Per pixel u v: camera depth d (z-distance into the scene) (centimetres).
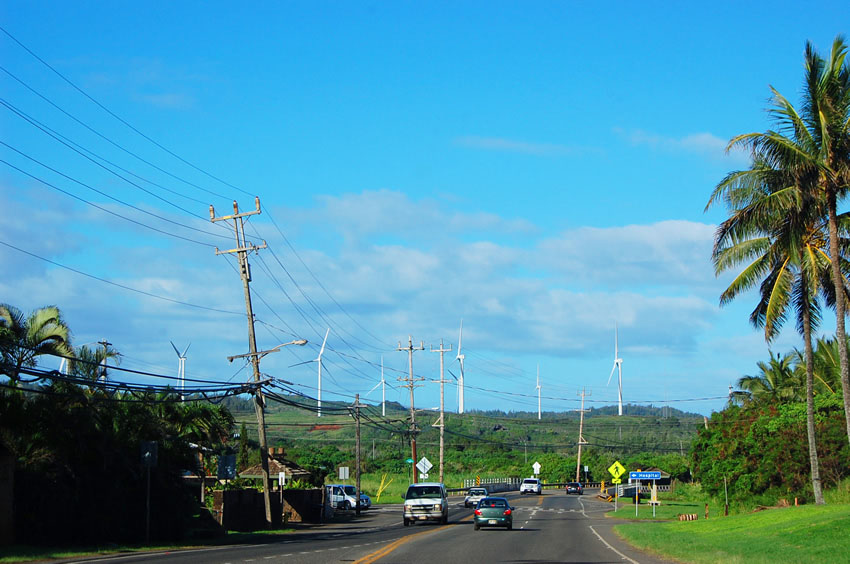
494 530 3897
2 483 2455
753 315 3716
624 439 17450
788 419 4647
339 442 14325
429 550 2600
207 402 3762
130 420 3095
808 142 3061
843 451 4284
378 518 5553
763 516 3428
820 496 3556
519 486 11581
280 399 4197
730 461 4894
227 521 3788
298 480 5616
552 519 5166
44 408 2697
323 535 3572
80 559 2175
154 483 3120
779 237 3341
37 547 2469
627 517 5362
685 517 4628
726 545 2588
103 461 2866
